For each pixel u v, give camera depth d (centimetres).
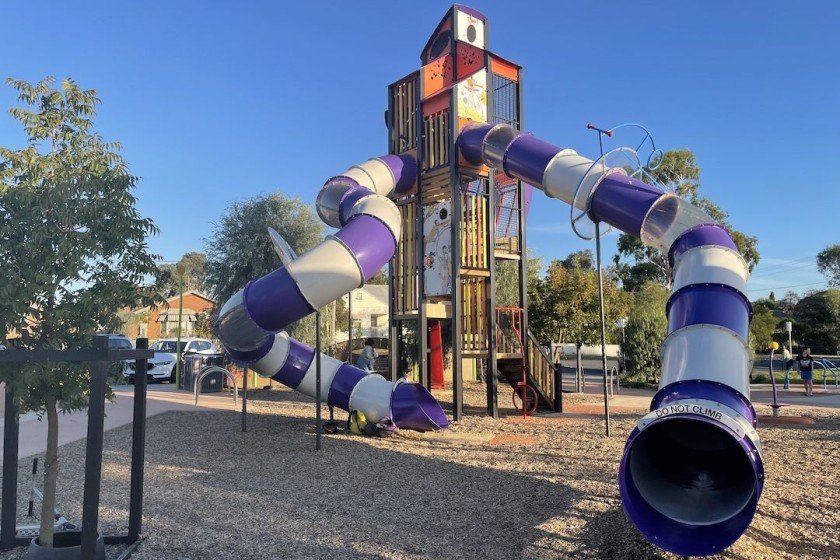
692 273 614
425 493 655
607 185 815
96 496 394
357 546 492
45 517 446
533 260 3256
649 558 452
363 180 1187
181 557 466
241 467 790
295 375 1061
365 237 838
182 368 2156
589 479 704
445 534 521
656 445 496
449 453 876
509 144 1061
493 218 1276
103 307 449
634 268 3806
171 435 1042
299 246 2128
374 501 625
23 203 427
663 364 541
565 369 3372
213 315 2150
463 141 1184
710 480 479
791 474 739
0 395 1386
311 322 2205
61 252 427
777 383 2514
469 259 1245
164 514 575
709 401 455
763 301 5041
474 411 1380
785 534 508
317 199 1166
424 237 1298
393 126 1380
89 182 443
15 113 452
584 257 6134
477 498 633
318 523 552
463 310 1311
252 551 480
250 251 2041
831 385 2438
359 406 1045
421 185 1295
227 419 1228
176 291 3784
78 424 1146
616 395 1847
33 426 1119
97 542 441
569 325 2611
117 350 420
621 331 2811
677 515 440
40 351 389
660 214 754
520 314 1327
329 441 978
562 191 937
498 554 474
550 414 1324
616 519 548
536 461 811
